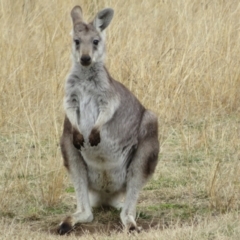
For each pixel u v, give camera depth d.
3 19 28.12
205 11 27.97
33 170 20.84
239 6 27.97
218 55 25.98
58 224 18.25
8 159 21.23
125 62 25.55
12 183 19.80
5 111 24.17
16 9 29.72
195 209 18.89
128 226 17.48
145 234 16.61
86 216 18.06
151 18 28.19
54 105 23.64
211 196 19.00
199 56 25.78
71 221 17.70
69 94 18.45
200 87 25.28
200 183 20.12
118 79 25.14
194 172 20.91
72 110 18.31
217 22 26.94
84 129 18.45
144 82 24.80
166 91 24.69
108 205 19.34
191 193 19.69
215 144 22.56
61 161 20.50
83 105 18.39
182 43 26.59
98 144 18.12
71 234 17.48
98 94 18.25
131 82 24.75
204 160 21.58
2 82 25.09
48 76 25.44
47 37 27.34
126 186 18.66
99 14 18.91
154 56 25.75
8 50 26.27
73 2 29.64
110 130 18.28
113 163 18.38
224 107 25.02
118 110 18.47
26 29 27.84
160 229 17.69
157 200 19.59
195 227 16.89
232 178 19.73
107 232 17.48
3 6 29.02
